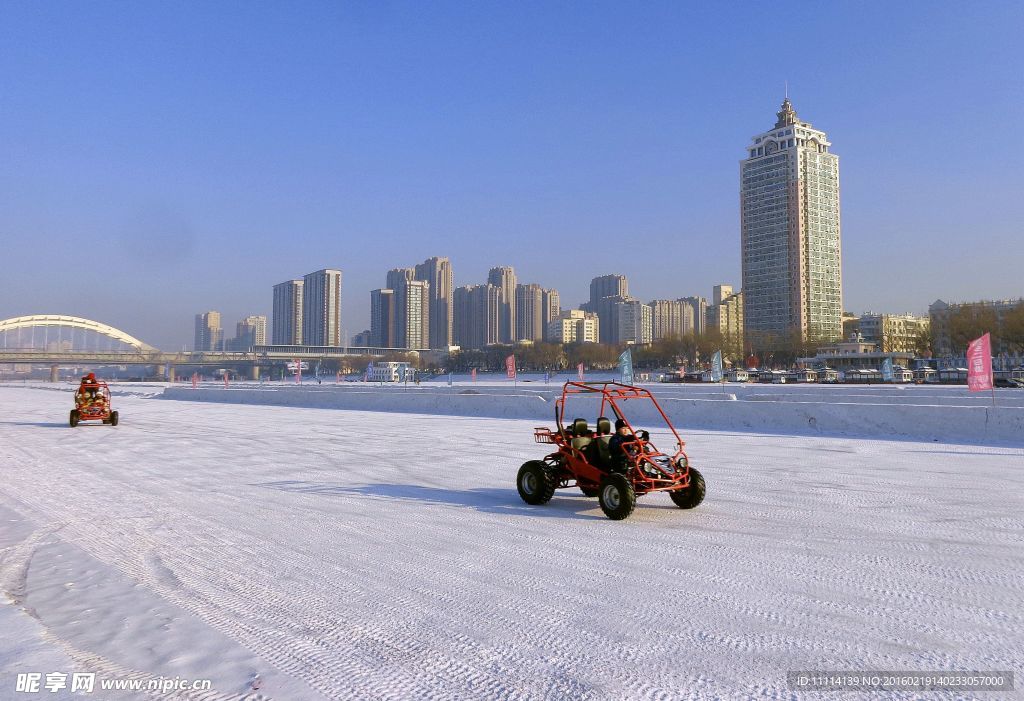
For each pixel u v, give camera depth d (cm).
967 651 485
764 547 783
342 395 4388
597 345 19988
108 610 575
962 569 687
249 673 452
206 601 603
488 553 767
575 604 592
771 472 1362
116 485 1272
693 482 995
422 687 433
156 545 809
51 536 855
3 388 10431
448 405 3616
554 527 900
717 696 418
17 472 1454
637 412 2805
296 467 1508
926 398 3381
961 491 1133
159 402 5497
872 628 531
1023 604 581
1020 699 411
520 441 2044
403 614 570
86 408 2811
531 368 19988
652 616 561
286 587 643
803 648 493
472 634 524
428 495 1151
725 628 533
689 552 764
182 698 414
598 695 420
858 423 2209
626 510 920
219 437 2262
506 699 416
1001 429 1927
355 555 761
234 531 883
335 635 522
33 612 571
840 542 802
